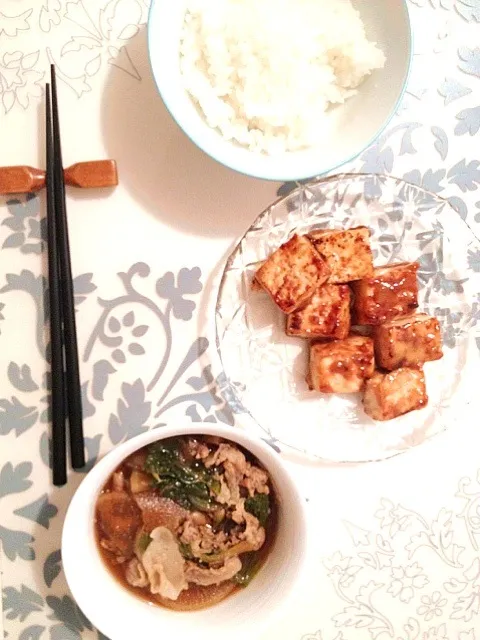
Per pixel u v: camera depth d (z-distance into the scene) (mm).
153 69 369
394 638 446
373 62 396
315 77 401
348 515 442
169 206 428
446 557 449
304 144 406
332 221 442
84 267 422
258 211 435
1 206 417
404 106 444
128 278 426
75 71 419
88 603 384
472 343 455
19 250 418
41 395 419
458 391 452
